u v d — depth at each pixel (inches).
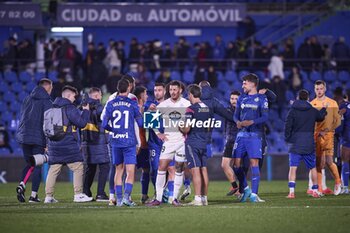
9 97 2433.6
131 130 1204.5
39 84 1379.2
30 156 1315.2
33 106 1359.5
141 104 1315.2
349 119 1523.1
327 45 2600.9
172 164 1254.9
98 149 1357.0
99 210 1138.7
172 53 2556.6
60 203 1296.8
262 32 2913.4
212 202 1305.4
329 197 1398.9
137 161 1305.4
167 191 1301.7
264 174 2103.8
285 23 2928.2
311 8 2925.7
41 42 2812.5
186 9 2615.7
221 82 2438.5
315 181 1411.2
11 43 2529.5
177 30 2822.3
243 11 2628.0
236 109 1293.1
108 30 2815.0
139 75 2362.2
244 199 1310.3
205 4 2615.7
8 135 2251.5
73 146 1318.9
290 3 2942.9
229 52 2524.6
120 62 2463.1
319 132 1461.6
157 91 1286.9
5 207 1210.0
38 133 1355.8
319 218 1021.8
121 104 1201.4
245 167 1359.5
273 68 2440.9
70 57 2468.0
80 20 2605.8
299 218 1022.4
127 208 1172.5
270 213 1082.1
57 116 1299.2
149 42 2536.9
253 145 1282.0
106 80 2357.3
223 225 956.6
